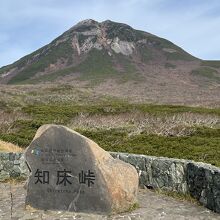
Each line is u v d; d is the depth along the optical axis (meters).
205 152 21.16
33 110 49.59
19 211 11.84
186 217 10.98
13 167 16.27
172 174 13.51
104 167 11.68
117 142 26.83
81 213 11.58
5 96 70.50
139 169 14.53
